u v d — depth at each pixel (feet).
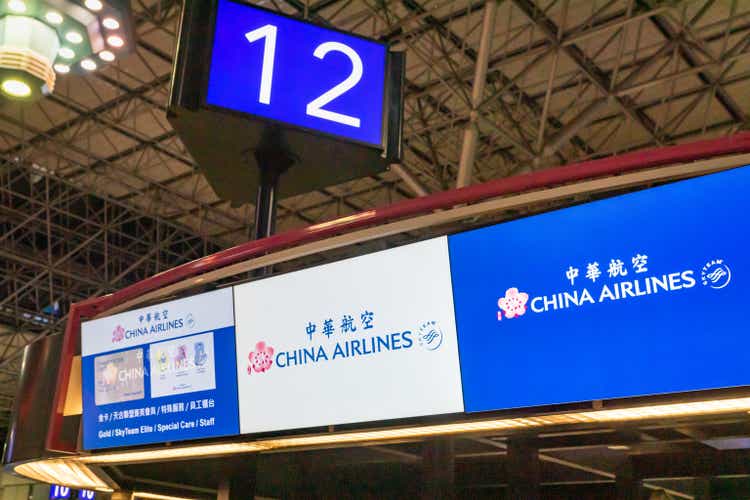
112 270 81.46
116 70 53.42
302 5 46.52
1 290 81.35
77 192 72.08
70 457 19.38
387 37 49.42
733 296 11.32
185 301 17.33
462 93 50.26
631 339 12.02
